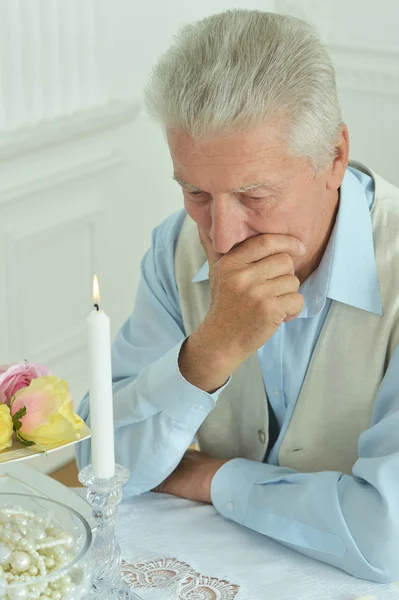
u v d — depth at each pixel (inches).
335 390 63.7
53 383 46.4
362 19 134.1
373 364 62.6
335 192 61.9
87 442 66.3
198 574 52.7
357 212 61.9
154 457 61.8
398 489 54.2
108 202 135.6
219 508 59.6
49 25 120.0
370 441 59.7
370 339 62.4
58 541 42.4
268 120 51.7
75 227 131.2
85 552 41.8
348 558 53.9
